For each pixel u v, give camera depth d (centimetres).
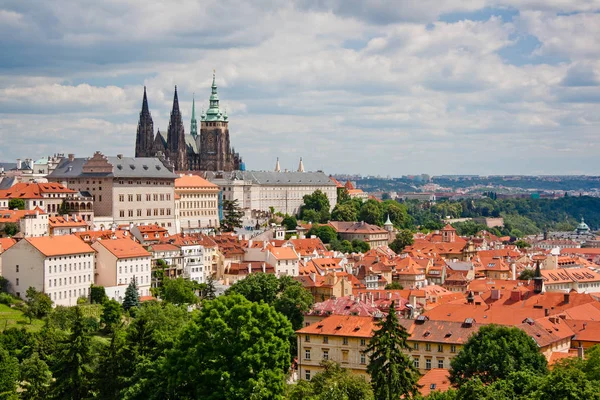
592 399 19550
